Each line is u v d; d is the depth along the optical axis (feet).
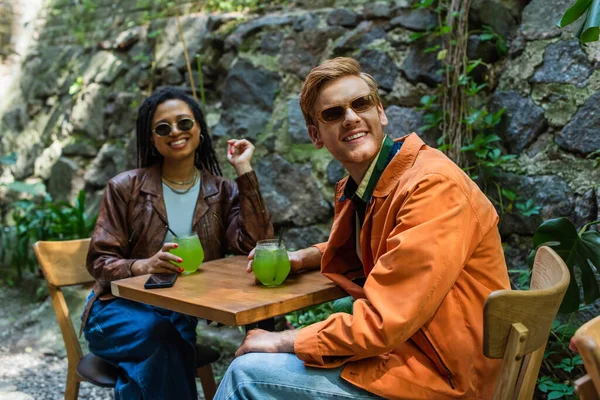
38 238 13.78
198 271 6.38
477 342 4.71
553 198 8.14
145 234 7.25
